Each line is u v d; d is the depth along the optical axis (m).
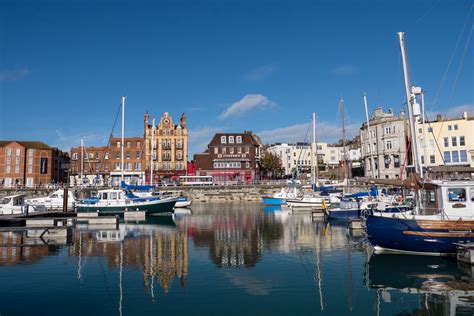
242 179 83.31
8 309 11.16
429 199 18.59
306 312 10.91
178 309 11.16
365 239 23.53
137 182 76.44
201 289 13.12
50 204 42.62
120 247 21.08
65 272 15.38
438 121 61.22
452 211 17.45
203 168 84.38
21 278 14.48
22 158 78.50
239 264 16.84
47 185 71.56
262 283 13.86
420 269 15.51
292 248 20.67
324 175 90.75
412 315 10.72
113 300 11.95
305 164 117.12
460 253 16.08
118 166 84.19
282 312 10.95
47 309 11.16
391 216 18.38
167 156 83.00
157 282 13.97
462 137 59.62
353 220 27.80
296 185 62.34
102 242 22.83
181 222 34.69
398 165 64.94
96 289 13.11
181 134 83.88
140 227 30.70
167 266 16.47
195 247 21.09
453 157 59.81
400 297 12.22
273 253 19.31
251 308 11.25
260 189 71.00
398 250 18.25
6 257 18.22
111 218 32.28
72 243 22.48
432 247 17.31
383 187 53.09
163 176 82.25
